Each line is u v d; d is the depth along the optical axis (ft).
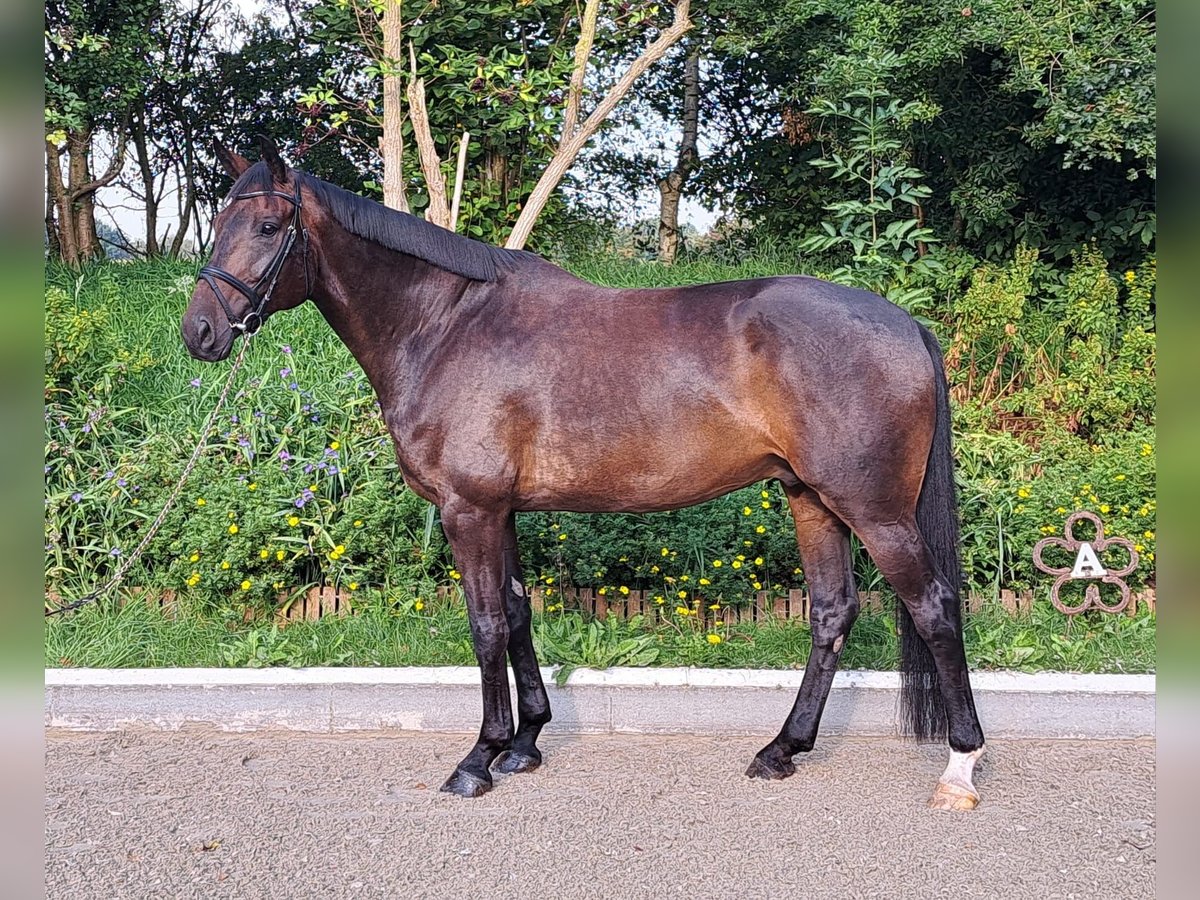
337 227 10.95
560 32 24.66
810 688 11.35
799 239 31.14
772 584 15.84
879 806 10.54
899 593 10.44
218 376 20.83
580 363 10.69
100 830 10.18
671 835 9.95
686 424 10.47
